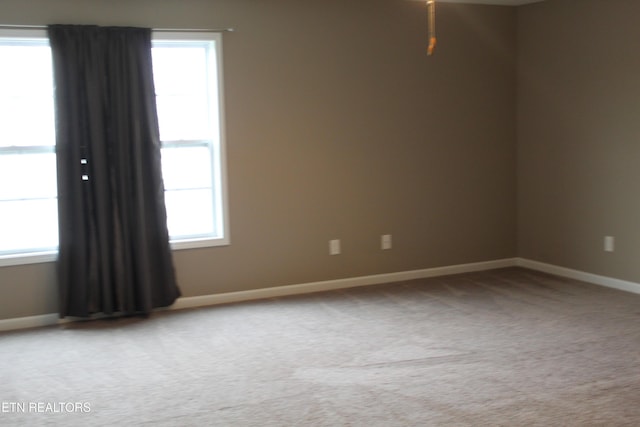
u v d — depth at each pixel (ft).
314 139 18.65
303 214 18.74
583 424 10.23
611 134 18.17
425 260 20.40
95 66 15.94
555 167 20.03
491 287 18.92
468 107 20.51
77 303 16.25
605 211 18.56
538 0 19.84
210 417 10.81
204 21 17.19
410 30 19.48
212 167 17.97
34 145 16.31
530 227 21.16
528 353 13.38
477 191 20.90
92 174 16.12
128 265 16.60
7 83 16.02
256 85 17.88
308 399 11.41
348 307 17.22
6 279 15.96
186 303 17.63
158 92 17.31
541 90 20.27
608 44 18.03
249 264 18.25
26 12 15.66
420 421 10.45
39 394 11.93
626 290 18.16
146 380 12.48
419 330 15.08
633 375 12.12
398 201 19.85
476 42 20.40
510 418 10.48
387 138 19.52
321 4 18.37
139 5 16.58
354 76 18.94
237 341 14.66
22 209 16.35
